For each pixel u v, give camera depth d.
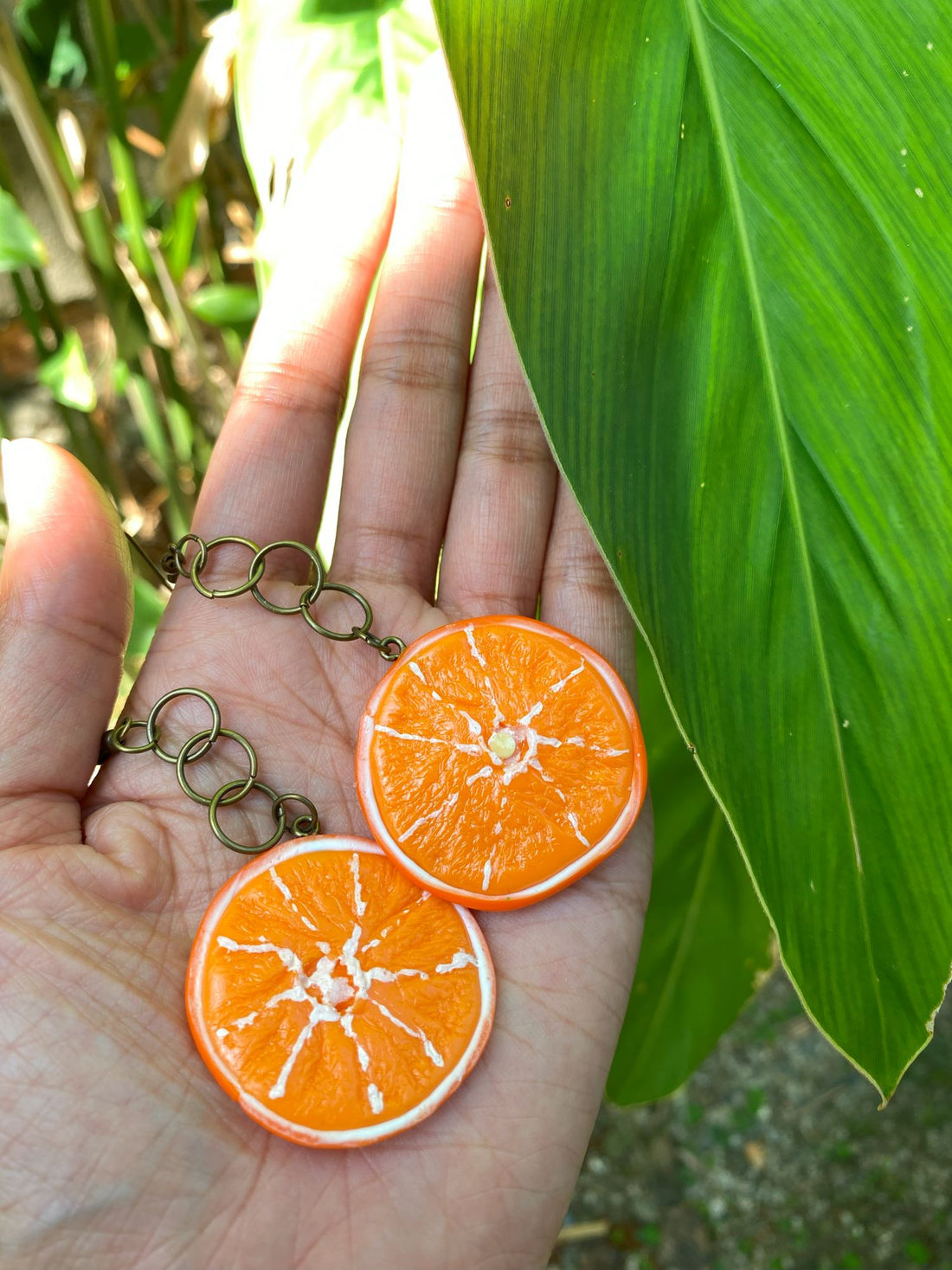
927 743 0.12
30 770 0.13
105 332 0.35
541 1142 0.13
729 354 0.12
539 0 0.12
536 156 0.12
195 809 0.15
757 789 0.12
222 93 0.20
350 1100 0.13
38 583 0.13
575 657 0.15
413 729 0.14
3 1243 0.12
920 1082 0.27
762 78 0.12
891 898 0.12
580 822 0.14
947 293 0.12
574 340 0.12
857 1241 0.25
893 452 0.12
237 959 0.13
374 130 0.17
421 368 0.17
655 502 0.12
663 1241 0.26
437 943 0.14
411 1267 0.12
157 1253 0.12
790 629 0.12
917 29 0.12
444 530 0.17
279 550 0.17
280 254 0.17
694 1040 0.20
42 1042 0.12
